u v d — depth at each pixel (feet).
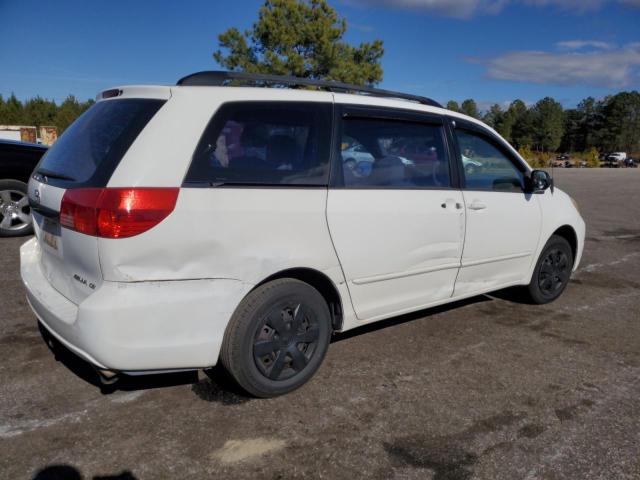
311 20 84.89
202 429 9.21
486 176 14.11
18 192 22.76
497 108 362.33
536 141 339.36
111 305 8.39
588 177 96.37
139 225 8.46
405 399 10.50
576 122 379.55
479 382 11.35
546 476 8.28
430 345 13.29
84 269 9.01
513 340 13.84
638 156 325.83
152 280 8.71
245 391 10.07
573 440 9.26
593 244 28.40
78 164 9.57
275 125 10.16
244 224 9.39
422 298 12.74
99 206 8.41
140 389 10.52
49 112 245.86
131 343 8.59
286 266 9.91
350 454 8.67
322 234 10.41
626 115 346.33
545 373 11.92
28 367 11.21
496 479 8.18
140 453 8.50
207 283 9.14
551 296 16.88
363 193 11.09
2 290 15.92
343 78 85.35
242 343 9.62
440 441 9.11
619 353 13.24
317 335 10.71
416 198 12.04
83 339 8.55
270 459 8.48
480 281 14.23
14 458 8.27
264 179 9.78
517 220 14.70
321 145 10.65
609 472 8.43
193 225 8.89
